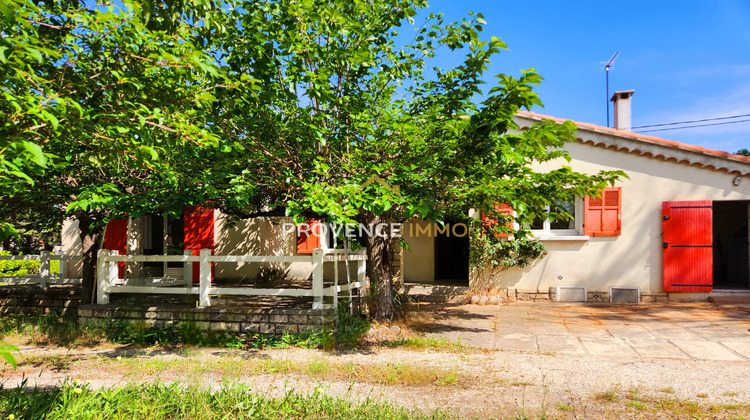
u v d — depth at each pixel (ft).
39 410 10.06
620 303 29.22
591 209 29.99
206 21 10.43
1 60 6.04
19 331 22.24
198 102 10.28
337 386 13.16
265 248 35.14
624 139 29.32
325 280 34.63
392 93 18.69
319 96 15.19
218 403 10.84
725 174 28.53
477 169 16.88
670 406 11.39
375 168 16.89
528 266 30.71
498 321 23.98
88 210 23.93
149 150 8.50
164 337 20.65
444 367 15.31
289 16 14.47
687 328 21.62
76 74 8.84
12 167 6.41
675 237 28.86
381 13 18.03
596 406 11.39
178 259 22.36
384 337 20.11
